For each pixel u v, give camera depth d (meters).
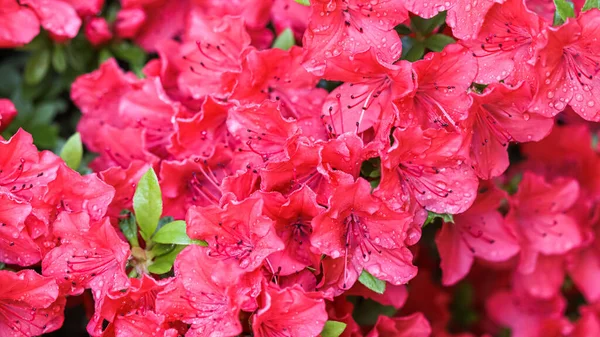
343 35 0.66
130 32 0.76
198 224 0.64
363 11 0.66
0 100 0.72
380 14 0.66
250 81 0.68
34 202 0.65
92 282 0.66
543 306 0.81
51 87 0.78
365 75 0.66
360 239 0.65
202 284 0.63
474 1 0.65
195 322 0.64
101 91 0.75
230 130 0.66
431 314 0.81
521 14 0.64
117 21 0.77
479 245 0.72
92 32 0.75
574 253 0.78
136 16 0.76
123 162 0.73
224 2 0.74
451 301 0.85
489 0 0.64
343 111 0.66
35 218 0.66
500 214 0.72
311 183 0.65
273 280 0.65
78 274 0.66
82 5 0.75
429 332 0.71
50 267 0.65
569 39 0.63
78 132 0.72
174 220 0.68
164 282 0.64
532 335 0.82
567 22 0.62
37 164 0.66
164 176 0.69
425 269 0.81
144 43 0.78
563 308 0.80
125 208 0.69
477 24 0.65
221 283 0.62
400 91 0.65
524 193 0.75
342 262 0.65
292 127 0.65
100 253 0.66
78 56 0.77
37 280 0.65
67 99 0.81
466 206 0.66
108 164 0.73
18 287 0.65
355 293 0.69
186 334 0.64
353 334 0.68
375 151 0.64
